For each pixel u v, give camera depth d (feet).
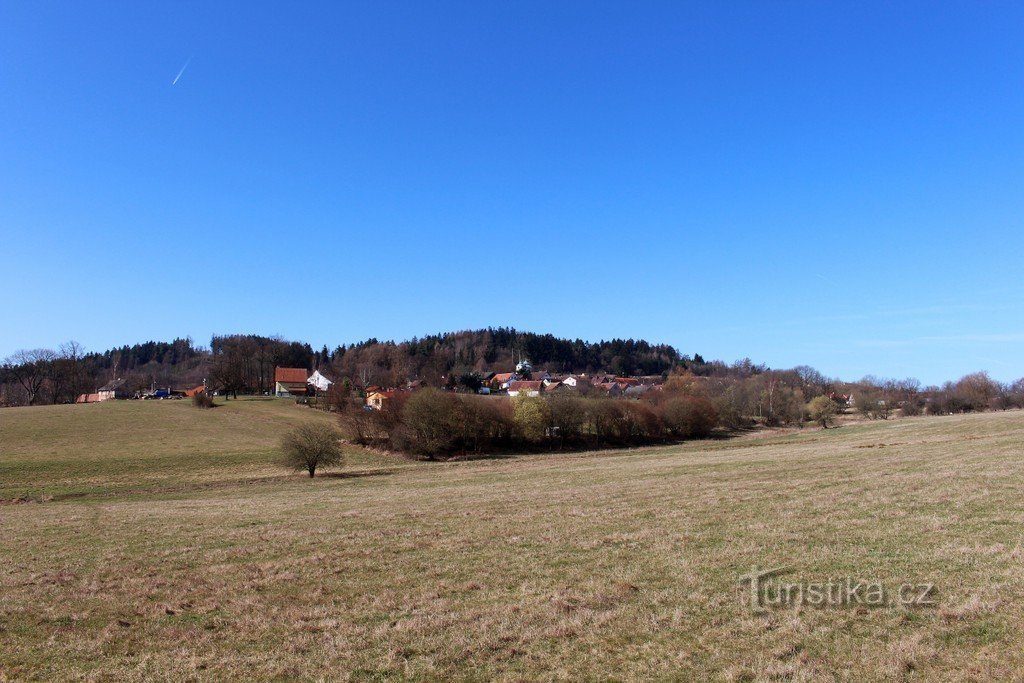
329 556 57.57
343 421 272.92
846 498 71.15
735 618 35.42
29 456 214.48
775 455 158.20
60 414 323.98
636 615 36.96
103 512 107.86
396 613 40.22
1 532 85.92
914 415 418.51
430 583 46.73
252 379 534.78
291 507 102.89
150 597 46.78
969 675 26.78
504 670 30.81
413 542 62.28
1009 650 28.55
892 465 104.06
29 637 38.52
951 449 125.49
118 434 268.00
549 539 59.82
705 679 28.48
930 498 65.72
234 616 41.29
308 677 31.14
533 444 266.57
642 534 59.06
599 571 47.09
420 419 236.84
